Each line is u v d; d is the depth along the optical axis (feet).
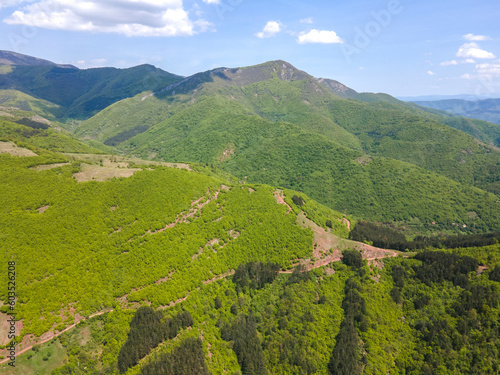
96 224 374.43
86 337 291.17
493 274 352.90
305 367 315.78
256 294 383.86
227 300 365.81
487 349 305.12
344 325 345.72
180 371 286.46
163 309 329.11
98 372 274.77
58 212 372.99
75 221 370.12
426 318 347.15
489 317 321.93
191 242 398.62
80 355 276.82
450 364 306.76
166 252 372.79
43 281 310.24
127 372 280.92
